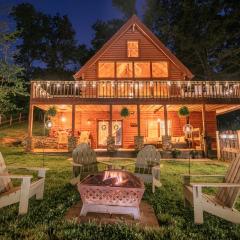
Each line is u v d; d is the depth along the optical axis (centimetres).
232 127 3072
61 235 320
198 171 856
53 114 1335
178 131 1670
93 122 1684
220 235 335
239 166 383
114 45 1650
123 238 317
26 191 396
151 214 405
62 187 576
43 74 3759
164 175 760
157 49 1645
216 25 2138
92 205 379
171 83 1438
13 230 333
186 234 334
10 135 1955
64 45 4081
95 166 636
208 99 1362
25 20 3925
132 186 376
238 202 479
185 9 2211
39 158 1124
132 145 1650
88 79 1622
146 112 1689
